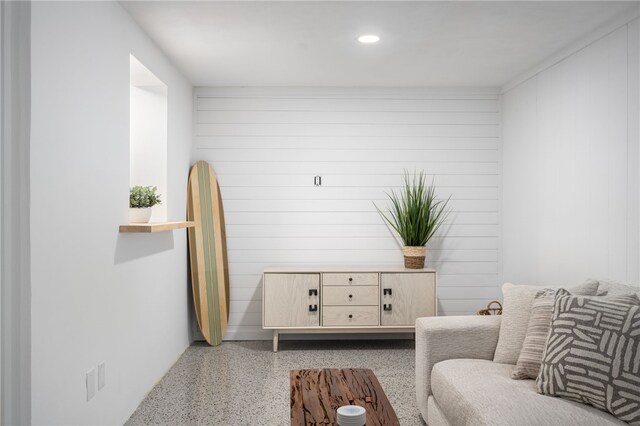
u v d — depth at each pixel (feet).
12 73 7.06
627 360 7.22
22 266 7.06
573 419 7.02
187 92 16.99
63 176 8.10
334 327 16.49
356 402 7.37
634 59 11.07
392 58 14.78
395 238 18.20
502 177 18.19
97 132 9.46
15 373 7.04
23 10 7.10
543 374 7.89
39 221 7.36
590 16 11.55
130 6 10.81
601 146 12.26
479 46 13.67
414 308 16.60
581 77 13.12
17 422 7.04
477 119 18.28
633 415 6.93
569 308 8.11
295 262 18.06
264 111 18.07
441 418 9.05
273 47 13.69
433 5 10.96
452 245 18.28
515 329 9.72
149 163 14.26
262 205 18.06
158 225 11.10
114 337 10.25
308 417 6.84
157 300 13.35
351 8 11.10
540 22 11.93
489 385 8.29
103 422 9.65
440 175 18.25
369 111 18.20
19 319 7.04
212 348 16.81
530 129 15.98
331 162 18.13
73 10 8.49
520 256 16.70
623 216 11.42
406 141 18.21
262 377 13.75
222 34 12.64
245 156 18.03
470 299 18.26
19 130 7.06
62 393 8.04
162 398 12.14
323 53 14.26
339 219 18.13
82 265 8.77
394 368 14.69
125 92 11.00
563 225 13.99
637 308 7.64
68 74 8.30
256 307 18.04
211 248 17.26
